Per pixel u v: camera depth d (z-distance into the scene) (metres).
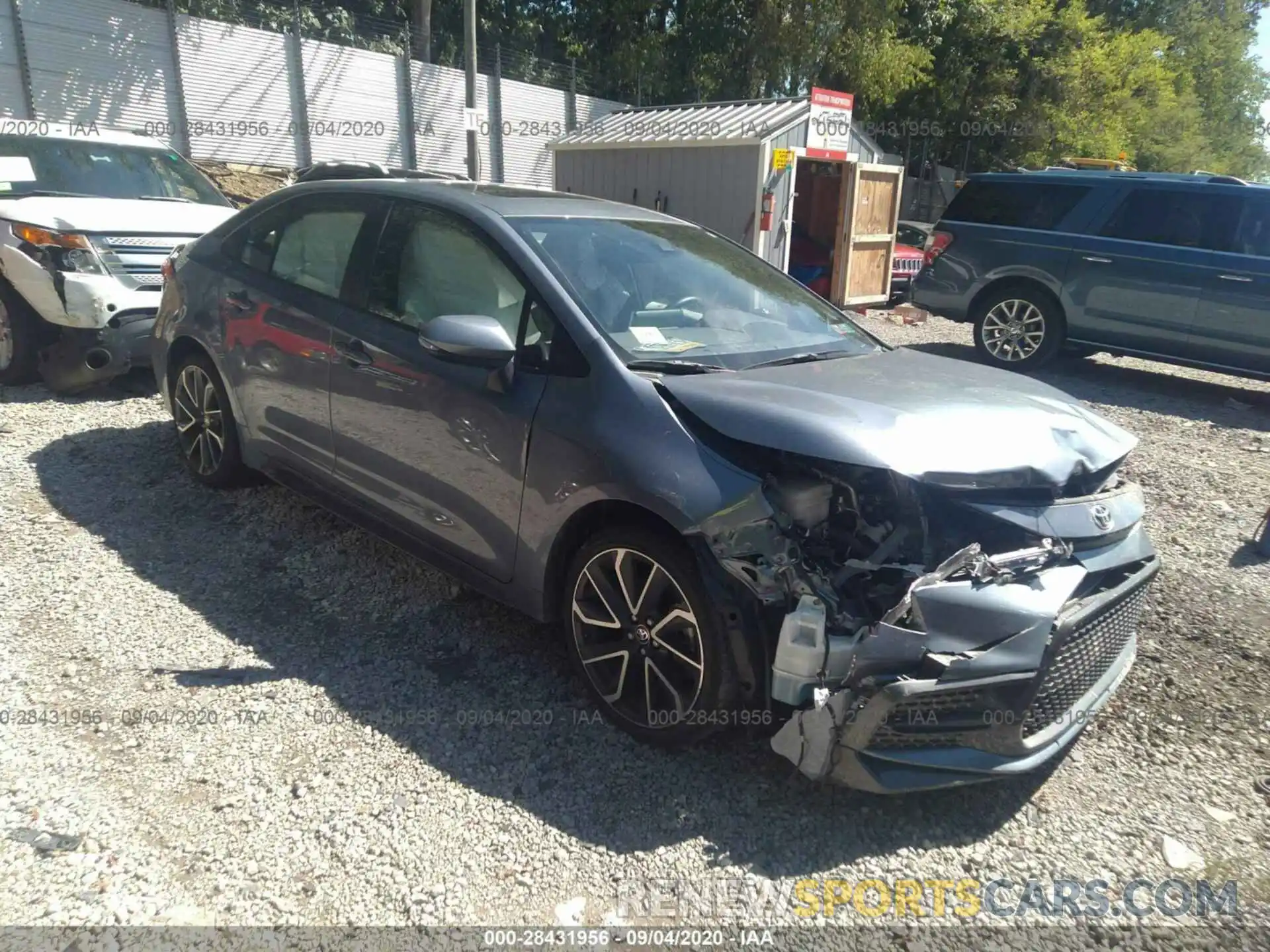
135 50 16.06
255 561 4.17
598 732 3.09
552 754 2.97
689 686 2.85
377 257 3.86
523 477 3.13
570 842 2.60
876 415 2.81
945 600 2.52
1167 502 5.76
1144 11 36.56
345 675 3.34
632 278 3.55
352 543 4.40
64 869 2.40
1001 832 2.76
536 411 3.10
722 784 2.88
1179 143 37.34
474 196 3.78
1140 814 2.88
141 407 6.25
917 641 2.49
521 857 2.54
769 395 2.91
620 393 2.97
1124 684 3.62
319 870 2.45
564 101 23.62
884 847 2.67
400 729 3.05
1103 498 2.98
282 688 3.24
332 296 3.97
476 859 2.52
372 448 3.71
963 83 28.05
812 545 2.71
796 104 12.93
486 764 2.90
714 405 2.85
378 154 20.11
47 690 3.13
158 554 4.18
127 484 4.93
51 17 14.91
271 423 4.25
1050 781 3.02
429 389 3.42
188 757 2.86
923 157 30.59
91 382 6.30
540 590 3.18
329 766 2.86
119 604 3.72
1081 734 3.28
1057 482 2.81
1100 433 3.14
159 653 3.40
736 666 2.71
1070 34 28.12
